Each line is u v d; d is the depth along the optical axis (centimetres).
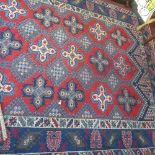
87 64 306
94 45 326
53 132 250
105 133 275
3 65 258
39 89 263
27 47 279
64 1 335
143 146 291
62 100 270
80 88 287
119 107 300
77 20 331
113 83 312
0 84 248
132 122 299
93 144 264
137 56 353
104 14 363
